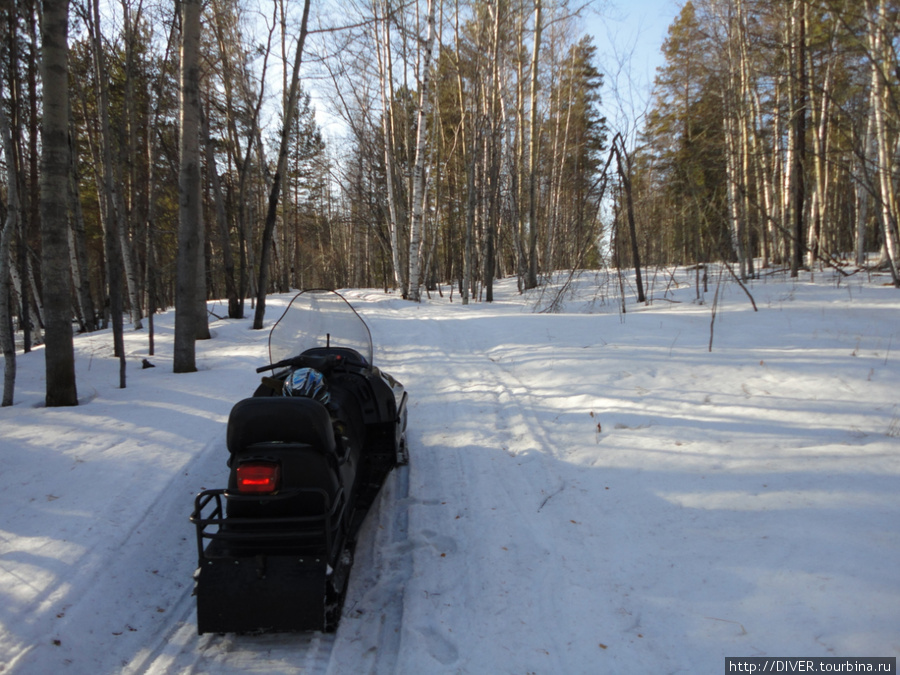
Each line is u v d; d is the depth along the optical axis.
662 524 3.95
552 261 29.80
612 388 7.03
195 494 4.67
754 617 2.94
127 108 13.12
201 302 12.24
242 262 16.56
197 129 8.80
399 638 3.08
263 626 2.91
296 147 35.06
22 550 3.71
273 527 3.14
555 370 8.26
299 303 5.03
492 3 19.47
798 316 10.66
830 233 26.36
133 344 11.90
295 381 3.75
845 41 13.02
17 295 16.17
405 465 5.40
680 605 3.11
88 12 9.28
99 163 17.47
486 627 3.10
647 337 9.80
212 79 18.33
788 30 16.34
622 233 18.56
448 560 3.80
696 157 16.59
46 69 6.54
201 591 2.95
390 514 4.50
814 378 6.59
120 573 3.61
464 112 23.06
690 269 21.84
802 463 4.55
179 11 11.33
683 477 4.58
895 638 2.65
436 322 14.69
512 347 10.34
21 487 4.59
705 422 5.66
